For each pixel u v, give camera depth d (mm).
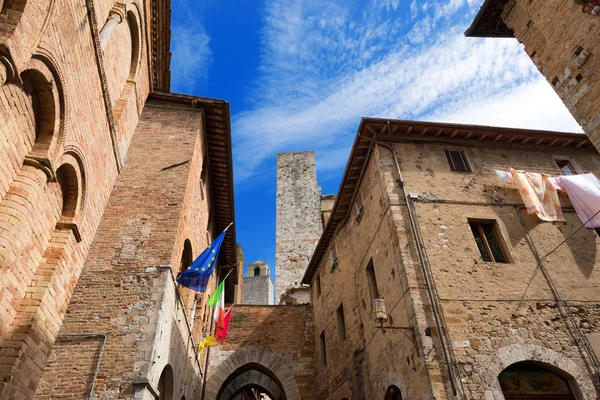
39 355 6117
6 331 5566
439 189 12469
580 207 12156
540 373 9594
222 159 17406
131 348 9633
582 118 10211
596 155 14648
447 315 9883
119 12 9312
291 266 32812
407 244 11078
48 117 6059
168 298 10945
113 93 10234
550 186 12641
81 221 7504
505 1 12562
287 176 39406
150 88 14781
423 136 13852
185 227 12969
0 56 4656
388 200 12031
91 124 7617
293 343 21344
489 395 8844
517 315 10133
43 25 5371
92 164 7902
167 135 14336
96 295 10438
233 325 21562
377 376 12539
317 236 34531
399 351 10680
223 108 15461
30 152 5910
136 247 11375
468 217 11930
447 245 11180
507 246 11453
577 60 10188
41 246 6410
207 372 19828
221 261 24125
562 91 10734
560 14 10656
